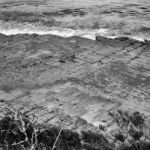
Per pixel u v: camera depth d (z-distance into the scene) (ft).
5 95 27.66
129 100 26.66
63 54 37.50
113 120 22.94
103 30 46.62
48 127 19.45
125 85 29.60
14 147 16.33
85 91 28.32
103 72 32.48
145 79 30.83
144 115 23.90
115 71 32.71
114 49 39.19
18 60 35.83
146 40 41.96
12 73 32.27
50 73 32.14
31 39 43.62
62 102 26.23
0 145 16.67
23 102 26.22
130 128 19.81
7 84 29.84
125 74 31.99
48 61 35.29
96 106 25.48
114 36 44.29
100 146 17.69
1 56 37.32
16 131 17.72
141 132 19.38
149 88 28.94
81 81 30.40
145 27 46.68
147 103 26.12
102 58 36.27
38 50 39.04
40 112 24.22
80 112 24.47
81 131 20.35
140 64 34.47
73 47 40.04
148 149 17.16
